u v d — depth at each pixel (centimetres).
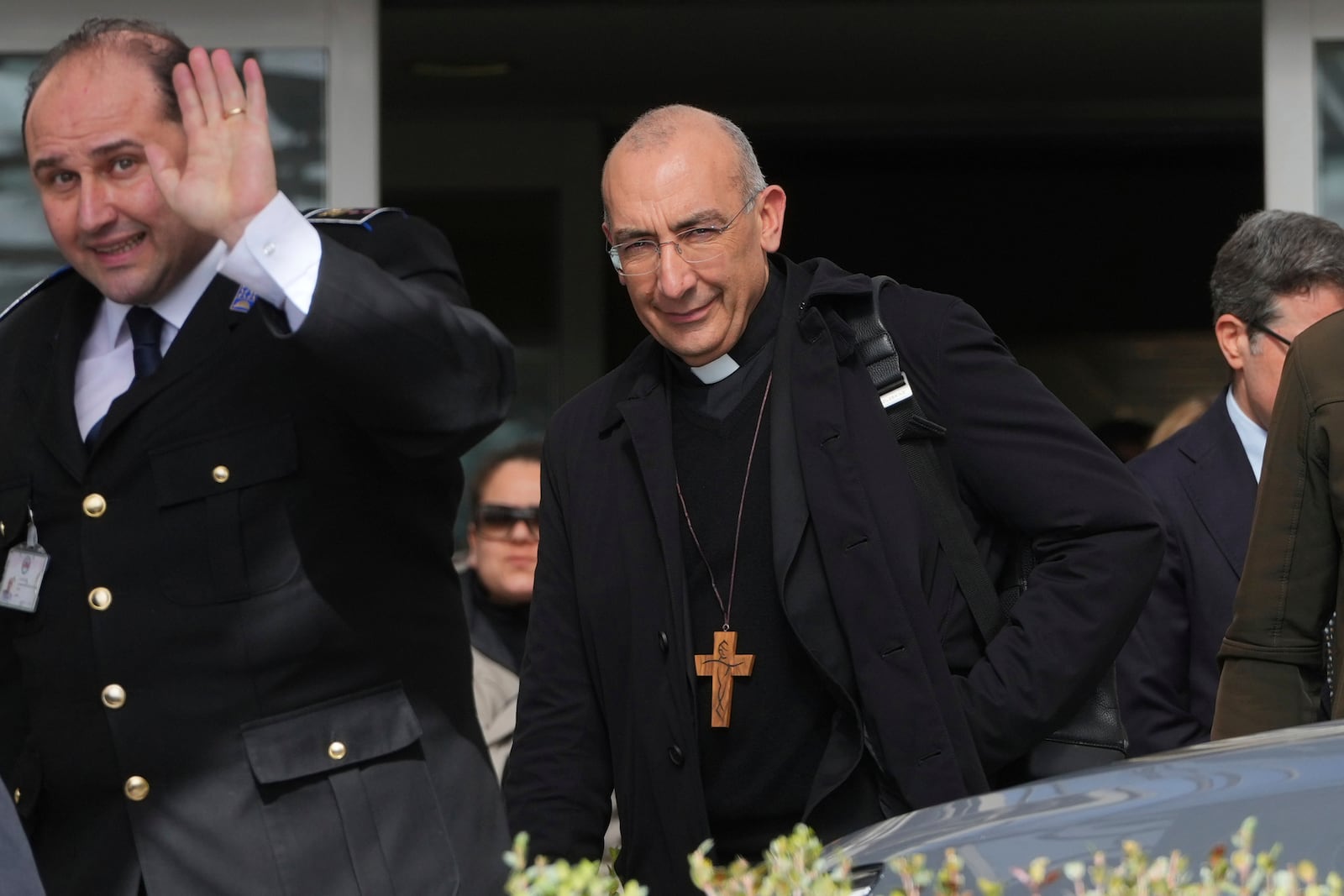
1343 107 1338
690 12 1789
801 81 2088
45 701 660
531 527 1170
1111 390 2280
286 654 641
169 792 639
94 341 690
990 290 2288
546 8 1767
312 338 581
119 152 636
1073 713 749
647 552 778
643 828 776
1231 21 1819
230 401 653
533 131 2225
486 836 666
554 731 808
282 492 647
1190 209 2267
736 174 771
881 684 727
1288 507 799
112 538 652
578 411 829
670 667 762
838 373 768
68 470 660
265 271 587
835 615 740
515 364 656
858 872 547
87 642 651
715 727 756
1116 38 1888
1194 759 570
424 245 675
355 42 1323
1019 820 548
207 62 606
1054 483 751
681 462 787
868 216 2291
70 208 648
